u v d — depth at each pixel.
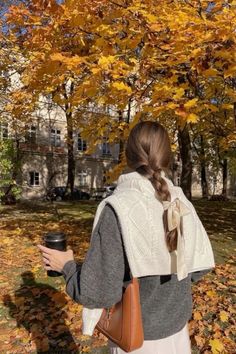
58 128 39.41
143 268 1.37
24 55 8.09
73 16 4.41
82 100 4.64
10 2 10.06
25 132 18.36
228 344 3.50
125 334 1.37
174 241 1.41
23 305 4.45
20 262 6.44
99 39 4.41
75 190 35.69
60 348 3.49
